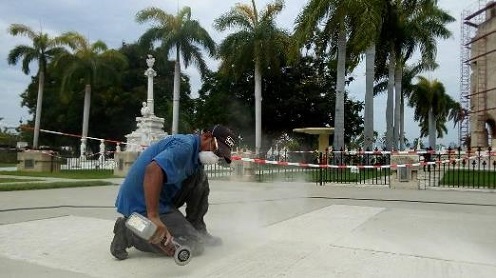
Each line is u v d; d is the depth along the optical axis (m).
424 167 17.78
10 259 4.29
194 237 4.38
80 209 7.73
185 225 4.37
